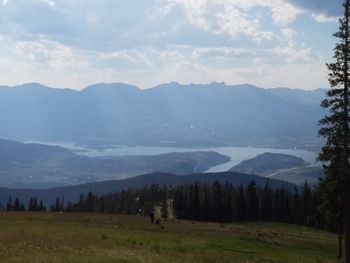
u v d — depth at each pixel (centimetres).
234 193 16588
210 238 5150
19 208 17488
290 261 4159
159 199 16238
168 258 3288
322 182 4684
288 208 15112
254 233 6531
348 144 4062
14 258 2539
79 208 17688
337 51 4128
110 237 4053
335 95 4091
